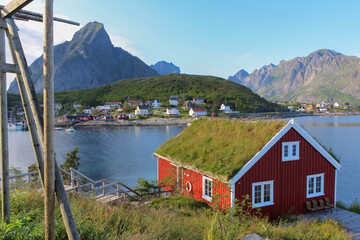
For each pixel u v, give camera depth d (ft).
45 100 11.27
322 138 241.76
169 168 60.64
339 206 57.47
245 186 43.60
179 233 23.27
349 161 143.54
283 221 44.60
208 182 48.24
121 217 23.08
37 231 15.43
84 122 463.83
